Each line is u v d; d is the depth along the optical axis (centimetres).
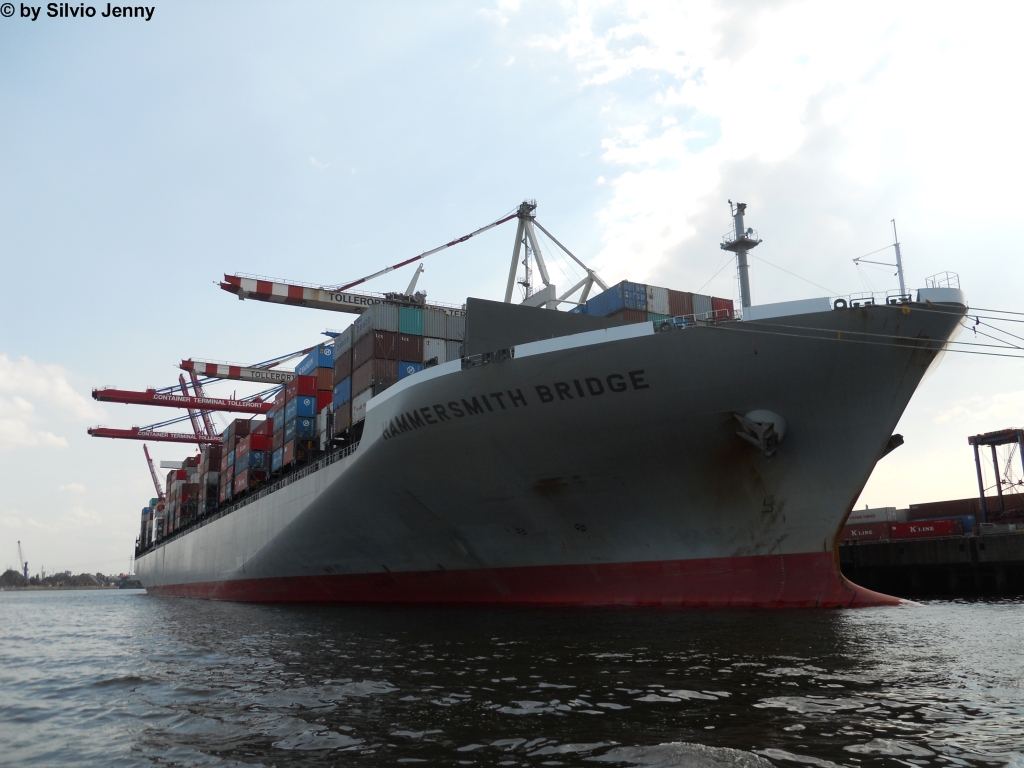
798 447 1853
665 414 1872
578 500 2086
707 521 1975
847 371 1758
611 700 891
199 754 731
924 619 1755
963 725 752
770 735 723
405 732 778
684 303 2541
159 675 1262
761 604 1916
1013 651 1224
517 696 936
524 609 2198
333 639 1662
